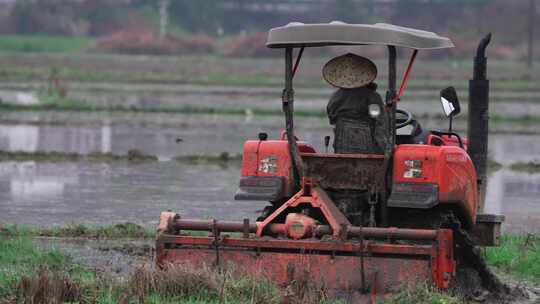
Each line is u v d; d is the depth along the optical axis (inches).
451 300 1138.7
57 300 1127.0
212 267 1229.1
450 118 1414.9
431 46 1234.0
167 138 3759.8
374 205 1250.0
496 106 5684.1
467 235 1310.3
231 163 3097.9
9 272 1304.1
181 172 2849.4
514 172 2989.7
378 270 1182.9
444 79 7701.8
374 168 1248.8
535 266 1509.6
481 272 1352.1
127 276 1301.7
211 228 1240.8
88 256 1561.3
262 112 4751.5
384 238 1194.0
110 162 3053.6
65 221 1955.0
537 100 6181.1
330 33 1203.9
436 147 1237.1
